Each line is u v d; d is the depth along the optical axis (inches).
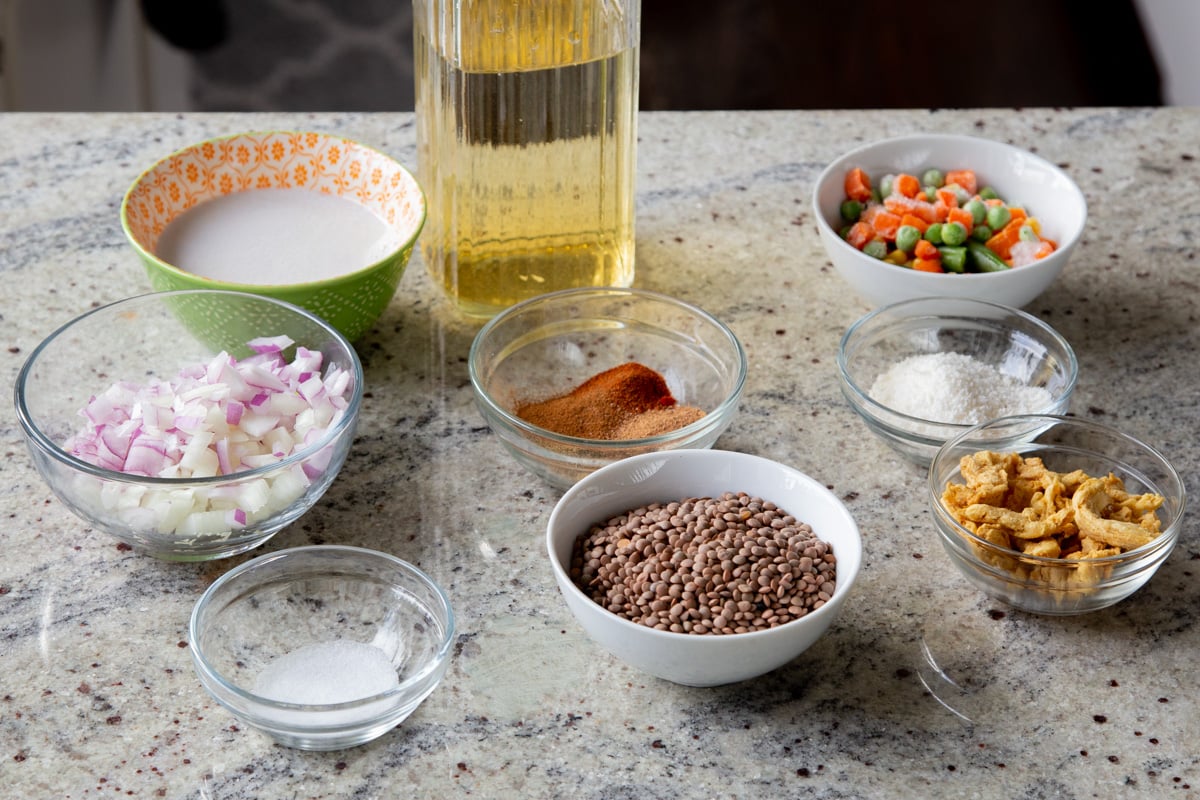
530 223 49.3
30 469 45.8
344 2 122.0
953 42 122.9
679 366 50.9
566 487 45.3
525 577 42.6
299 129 64.2
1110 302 54.9
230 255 49.6
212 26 118.1
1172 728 38.3
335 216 52.2
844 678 39.7
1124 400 50.0
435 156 49.0
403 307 53.7
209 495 39.4
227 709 36.7
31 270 54.6
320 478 41.3
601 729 38.0
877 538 44.3
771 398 49.9
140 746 37.0
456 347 52.0
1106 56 123.6
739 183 61.7
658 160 63.1
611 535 40.6
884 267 50.4
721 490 42.5
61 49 114.7
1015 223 53.2
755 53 119.6
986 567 40.1
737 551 39.5
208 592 39.1
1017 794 36.5
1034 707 38.9
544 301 49.6
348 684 38.1
